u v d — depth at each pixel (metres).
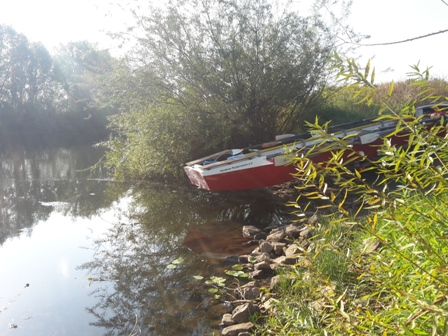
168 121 10.19
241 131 10.41
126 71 10.25
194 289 4.50
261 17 9.84
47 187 11.31
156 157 10.58
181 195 9.35
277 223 6.63
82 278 5.04
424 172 1.99
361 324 2.28
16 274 5.27
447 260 2.13
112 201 9.27
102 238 6.62
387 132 7.74
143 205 8.68
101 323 3.93
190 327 3.73
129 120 11.23
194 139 10.31
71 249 6.16
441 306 1.71
